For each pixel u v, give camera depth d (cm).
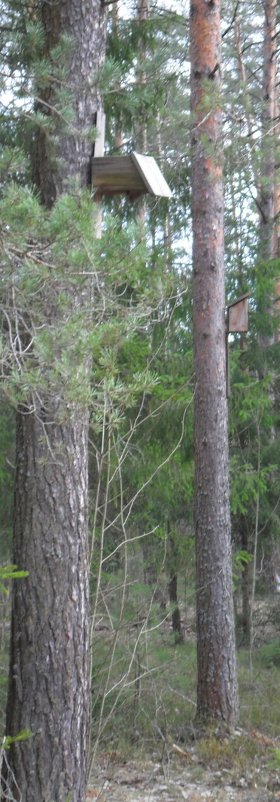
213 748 830
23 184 699
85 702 545
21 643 536
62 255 416
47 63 554
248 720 912
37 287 424
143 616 913
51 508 538
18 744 527
